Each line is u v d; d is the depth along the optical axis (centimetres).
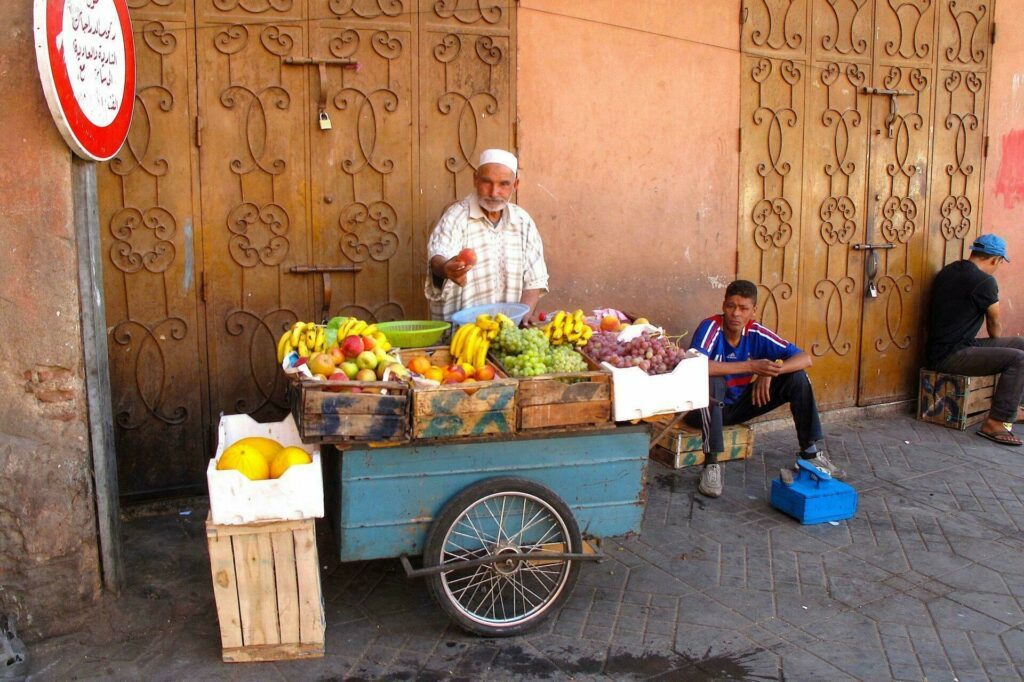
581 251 521
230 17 425
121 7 346
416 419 305
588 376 328
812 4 572
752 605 364
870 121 609
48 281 313
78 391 325
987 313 613
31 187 306
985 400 632
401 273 478
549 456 334
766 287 589
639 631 343
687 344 565
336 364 326
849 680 311
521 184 497
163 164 424
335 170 456
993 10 639
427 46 464
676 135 538
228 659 316
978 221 665
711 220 559
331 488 351
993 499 486
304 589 313
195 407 449
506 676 312
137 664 316
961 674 315
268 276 452
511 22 480
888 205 627
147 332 435
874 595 374
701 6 532
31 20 297
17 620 323
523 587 348
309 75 444
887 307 640
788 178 584
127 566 382
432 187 477
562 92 500
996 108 654
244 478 296
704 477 483
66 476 324
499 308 404
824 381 626
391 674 312
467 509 321
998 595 374
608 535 350
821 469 475
